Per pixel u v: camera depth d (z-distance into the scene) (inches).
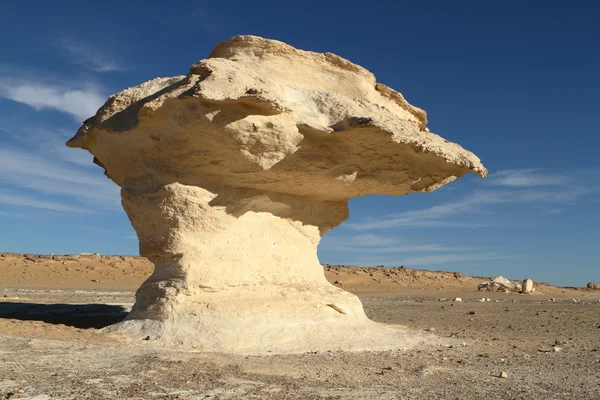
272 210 466.9
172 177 419.5
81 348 349.7
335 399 252.4
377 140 409.4
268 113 378.3
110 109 455.2
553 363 370.9
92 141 481.1
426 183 465.4
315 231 502.9
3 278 1368.1
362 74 475.8
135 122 433.4
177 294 409.7
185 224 418.6
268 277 453.1
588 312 847.7
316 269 498.3
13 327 409.7
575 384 300.4
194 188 416.5
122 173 464.1
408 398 259.0
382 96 488.7
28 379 264.8
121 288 1334.9
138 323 418.0
